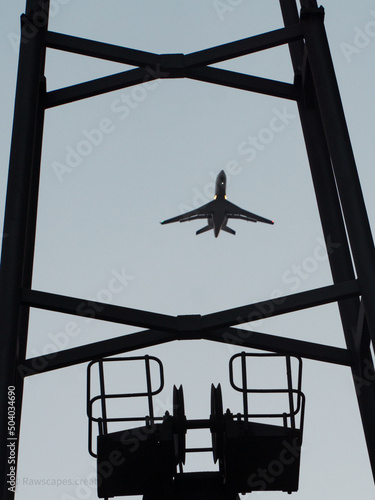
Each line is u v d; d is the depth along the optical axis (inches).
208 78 1131.9
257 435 841.5
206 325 849.5
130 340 874.8
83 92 1093.8
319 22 1049.5
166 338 871.7
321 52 1010.7
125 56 1069.1
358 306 983.0
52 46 1065.5
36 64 1008.9
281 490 880.9
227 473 848.9
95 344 875.4
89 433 861.8
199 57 1069.1
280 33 1069.1
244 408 840.9
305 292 847.7
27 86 983.0
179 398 856.3
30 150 933.2
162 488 871.7
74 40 1071.0
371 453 874.8
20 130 941.8
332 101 959.6
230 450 833.5
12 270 840.3
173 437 853.8
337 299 838.5
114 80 1085.1
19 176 906.1
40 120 1110.4
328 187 1091.3
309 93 1144.2
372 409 885.8
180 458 880.9
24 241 868.0
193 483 892.0
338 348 914.7
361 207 871.1
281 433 846.5
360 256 840.3
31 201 1080.8
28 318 1000.2
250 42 1069.1
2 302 818.2
